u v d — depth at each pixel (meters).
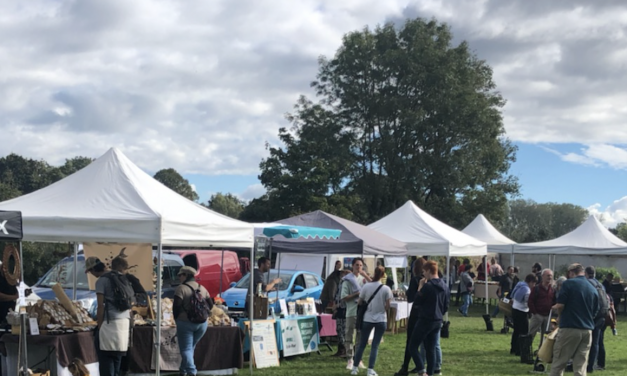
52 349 8.56
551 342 10.24
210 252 19.20
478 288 26.45
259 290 12.44
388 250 15.01
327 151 40.81
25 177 57.22
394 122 41.66
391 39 41.88
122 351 8.43
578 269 9.56
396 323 17.16
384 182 40.91
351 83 41.81
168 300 10.63
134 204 9.22
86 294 12.87
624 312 26.48
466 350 14.52
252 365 10.97
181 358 9.93
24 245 25.53
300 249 14.55
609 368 12.55
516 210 125.31
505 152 43.69
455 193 42.06
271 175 38.41
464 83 41.31
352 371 10.74
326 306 14.48
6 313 9.62
